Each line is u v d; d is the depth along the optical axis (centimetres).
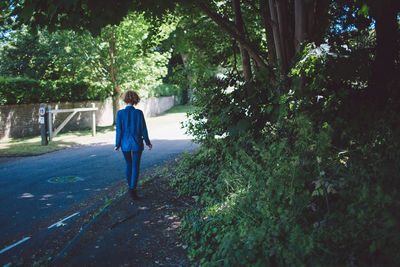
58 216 497
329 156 284
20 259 357
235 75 584
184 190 527
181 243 347
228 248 275
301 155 276
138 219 429
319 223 249
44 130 1272
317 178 267
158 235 374
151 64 1798
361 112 332
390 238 196
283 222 258
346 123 324
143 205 485
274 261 253
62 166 873
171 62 3391
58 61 1706
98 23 528
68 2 404
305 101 362
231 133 495
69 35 1521
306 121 291
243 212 318
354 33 461
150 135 1515
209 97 581
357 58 363
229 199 400
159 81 1934
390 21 374
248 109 491
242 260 254
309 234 242
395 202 198
